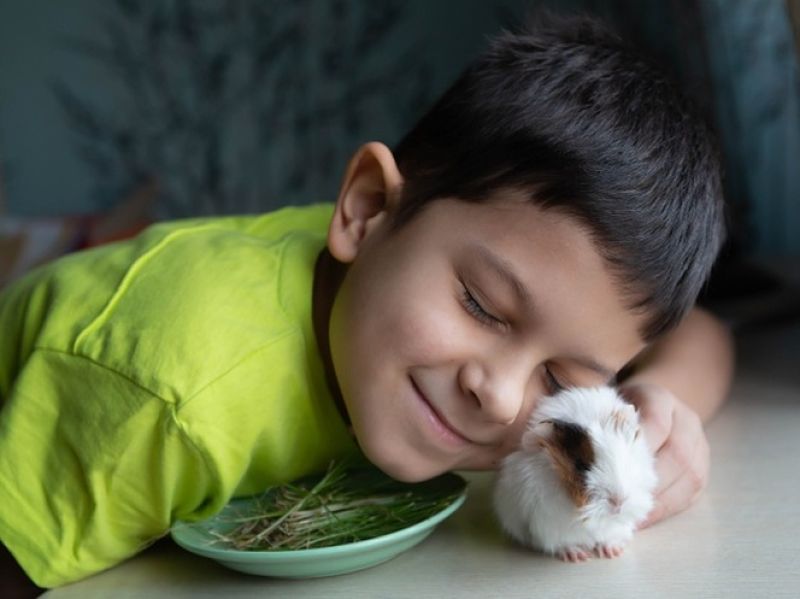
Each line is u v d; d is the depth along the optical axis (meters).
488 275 0.73
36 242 1.45
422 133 0.83
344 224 0.81
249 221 0.96
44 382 0.77
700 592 0.69
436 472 0.78
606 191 0.74
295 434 0.80
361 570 0.73
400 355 0.75
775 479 0.81
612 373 0.77
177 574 0.75
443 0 1.64
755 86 1.53
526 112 0.78
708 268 0.80
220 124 1.71
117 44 1.70
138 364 0.75
